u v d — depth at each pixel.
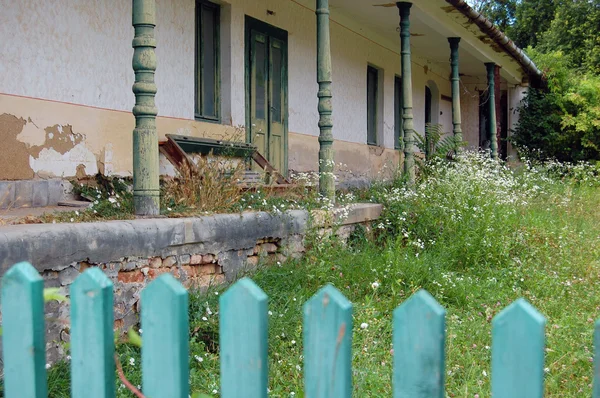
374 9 11.56
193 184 5.60
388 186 9.53
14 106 5.75
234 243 5.24
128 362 3.69
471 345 4.24
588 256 7.05
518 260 6.60
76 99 6.43
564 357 3.89
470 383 3.46
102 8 6.75
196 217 4.91
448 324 4.52
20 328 1.64
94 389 1.61
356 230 7.34
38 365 1.64
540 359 1.28
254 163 8.81
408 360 1.41
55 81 6.19
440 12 11.54
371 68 14.37
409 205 7.86
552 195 10.71
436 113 18.55
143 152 4.81
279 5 10.12
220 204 5.51
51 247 3.62
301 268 5.66
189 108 8.05
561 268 6.48
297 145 10.81
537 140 18.66
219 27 8.83
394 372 1.42
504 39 13.57
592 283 6.05
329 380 1.46
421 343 1.39
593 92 18.28
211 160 6.88
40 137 6.01
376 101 14.59
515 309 1.31
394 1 10.93
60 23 6.24
